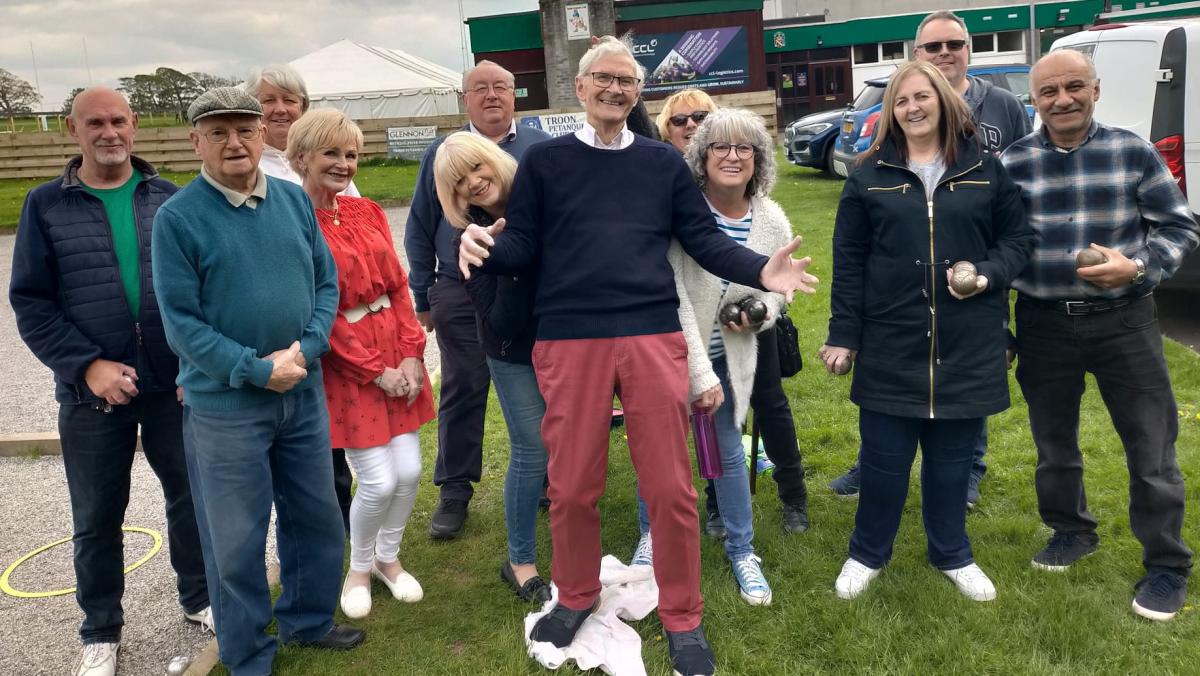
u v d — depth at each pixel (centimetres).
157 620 326
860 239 300
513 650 287
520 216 262
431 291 382
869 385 299
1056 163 291
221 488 259
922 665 271
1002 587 309
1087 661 269
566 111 1934
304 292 267
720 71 2412
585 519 278
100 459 281
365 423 301
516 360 291
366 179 1783
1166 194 283
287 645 297
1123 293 287
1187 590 298
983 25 3117
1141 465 294
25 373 696
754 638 291
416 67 2719
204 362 245
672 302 265
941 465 306
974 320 285
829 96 3108
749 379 315
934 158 287
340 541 293
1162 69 550
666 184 265
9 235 1484
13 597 351
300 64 2548
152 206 285
